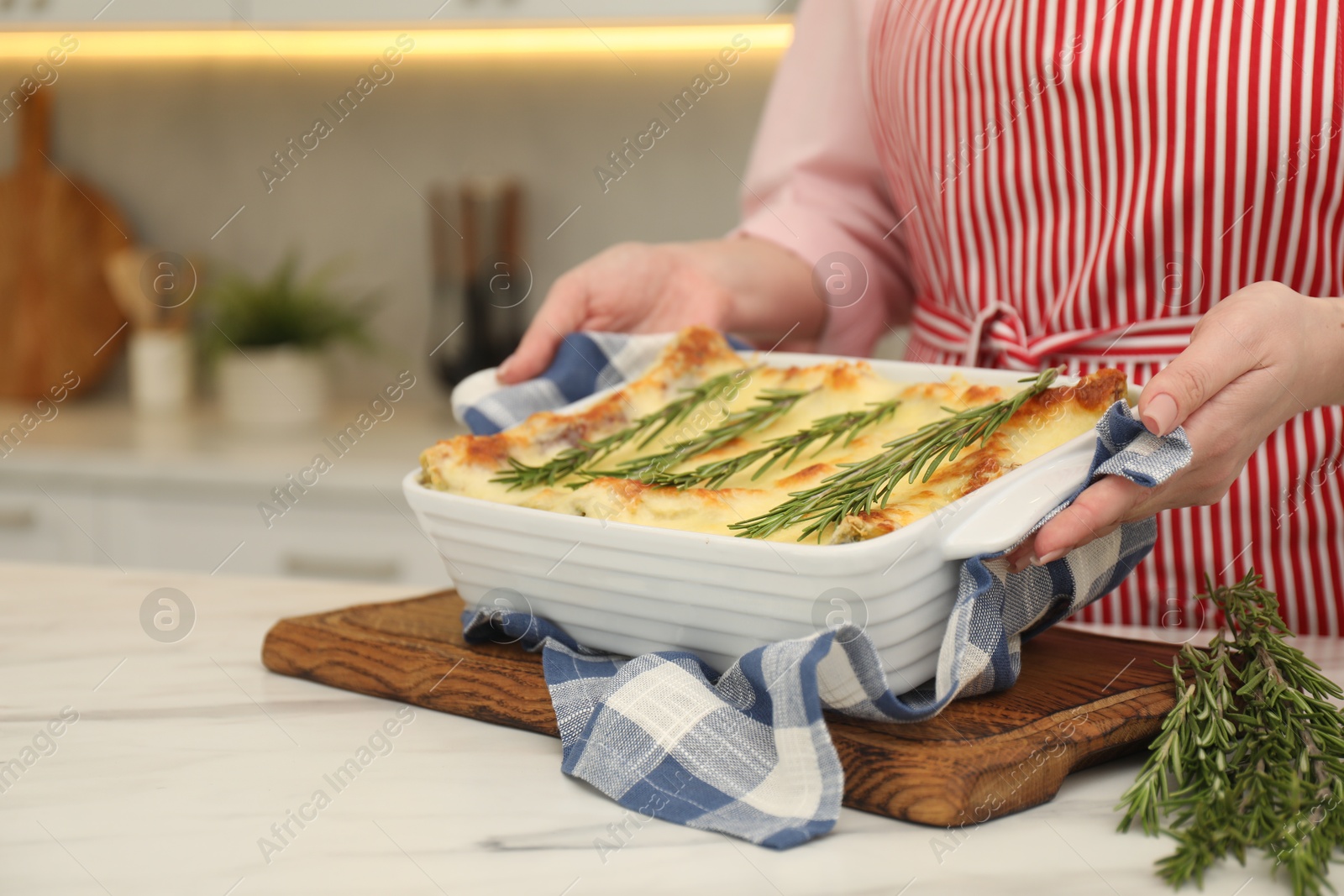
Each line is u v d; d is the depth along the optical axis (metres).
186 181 2.25
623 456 0.77
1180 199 0.84
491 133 2.12
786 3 1.67
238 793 0.56
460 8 1.77
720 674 0.63
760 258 1.07
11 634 0.83
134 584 0.97
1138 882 0.47
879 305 1.16
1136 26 0.84
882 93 1.01
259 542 1.75
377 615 0.76
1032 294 0.93
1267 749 0.53
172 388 2.19
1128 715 0.58
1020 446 0.64
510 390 0.86
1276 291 0.64
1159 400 0.57
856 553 0.53
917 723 0.57
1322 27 0.80
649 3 1.71
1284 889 0.46
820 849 0.50
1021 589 0.61
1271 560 0.89
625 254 0.97
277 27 1.84
